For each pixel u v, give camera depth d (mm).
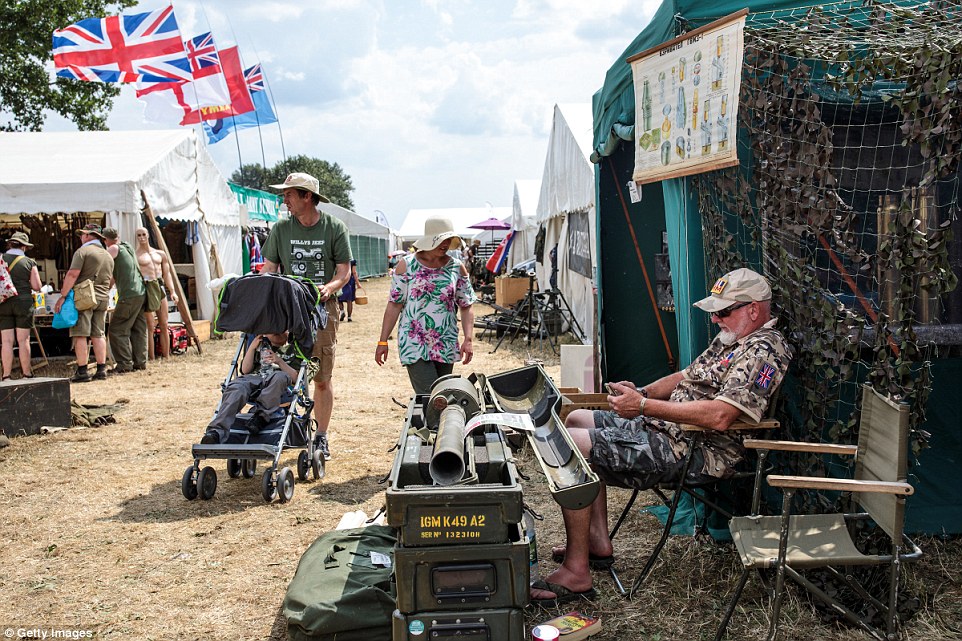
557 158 14195
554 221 16000
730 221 4273
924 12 3773
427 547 2688
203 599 3939
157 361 11953
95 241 10375
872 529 3514
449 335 5672
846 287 4234
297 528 4902
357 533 3992
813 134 3773
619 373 7309
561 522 4793
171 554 4516
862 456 3469
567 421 4230
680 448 3781
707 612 3605
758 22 4230
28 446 6988
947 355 4168
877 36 3838
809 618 3492
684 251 4691
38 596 3994
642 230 7125
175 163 13242
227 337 14875
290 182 5766
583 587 3732
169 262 12484
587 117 13188
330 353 6184
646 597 3768
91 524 5027
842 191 4461
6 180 11102
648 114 4898
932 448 4254
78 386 9953
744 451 3816
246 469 5969
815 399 3838
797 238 3922
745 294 3746
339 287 6027
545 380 4418
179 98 17797
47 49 28984
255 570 4277
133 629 3637
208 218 14953
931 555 4012
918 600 3482
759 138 3984
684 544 4332
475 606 2707
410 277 5688
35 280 10125
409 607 2695
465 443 3100
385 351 5902
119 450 6867
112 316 10898
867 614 3412
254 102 20953
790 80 3857
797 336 3881
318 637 3236
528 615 3580
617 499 5215
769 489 4152
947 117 3244
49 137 13891
